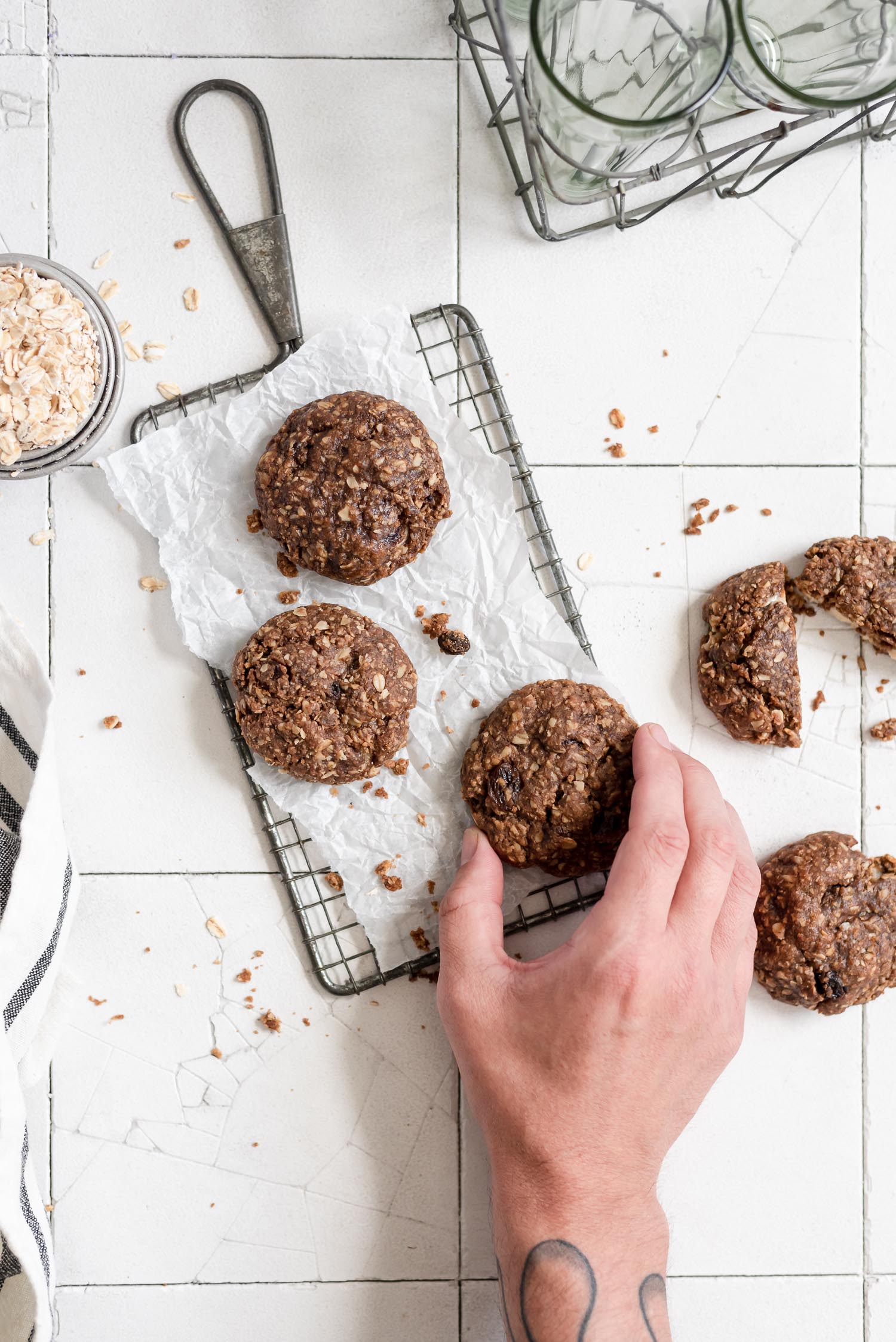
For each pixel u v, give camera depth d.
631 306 0.61
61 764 0.60
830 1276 0.62
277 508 0.57
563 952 0.56
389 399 0.59
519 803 0.58
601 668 0.61
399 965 0.61
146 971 0.61
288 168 0.60
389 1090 0.61
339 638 0.58
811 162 0.61
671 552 0.61
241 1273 0.61
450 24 0.58
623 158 0.54
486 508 0.60
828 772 0.62
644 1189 0.55
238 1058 0.61
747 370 0.61
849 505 0.62
